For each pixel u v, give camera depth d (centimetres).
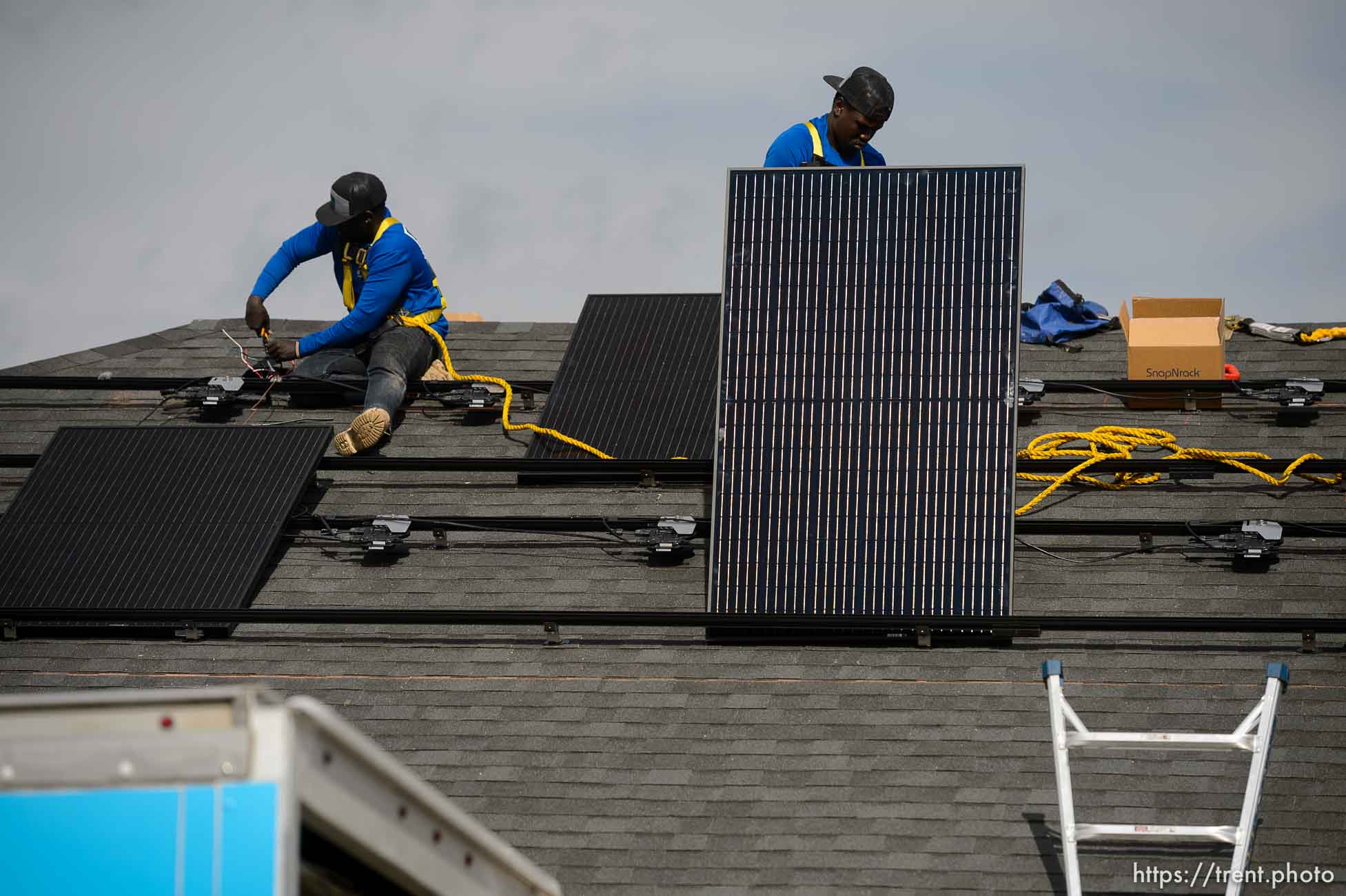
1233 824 984
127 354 1650
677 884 966
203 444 1407
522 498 1381
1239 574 1237
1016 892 944
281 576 1292
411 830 607
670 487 1382
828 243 1350
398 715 1127
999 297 1311
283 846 543
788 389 1304
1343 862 949
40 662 1198
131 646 1212
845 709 1107
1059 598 1227
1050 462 1359
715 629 1201
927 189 1359
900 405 1286
